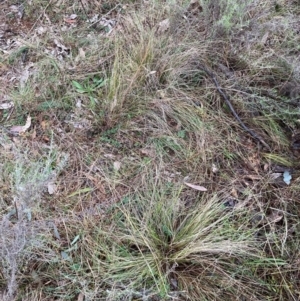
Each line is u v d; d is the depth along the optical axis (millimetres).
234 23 1415
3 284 984
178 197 1127
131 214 1103
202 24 1479
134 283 986
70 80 1361
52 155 1200
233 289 1005
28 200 958
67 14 1568
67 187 1150
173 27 1435
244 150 1245
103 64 1402
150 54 1341
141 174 1178
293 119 1290
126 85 1300
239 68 1403
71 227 1074
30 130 1262
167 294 978
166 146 1241
